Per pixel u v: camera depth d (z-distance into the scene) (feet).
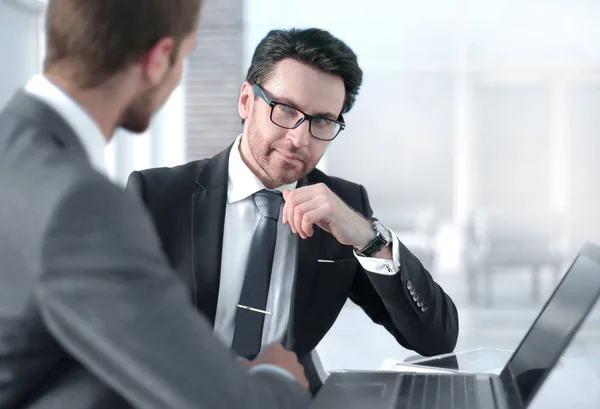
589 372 4.05
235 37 20.08
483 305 21.20
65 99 2.22
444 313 4.61
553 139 29.35
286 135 4.29
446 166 29.99
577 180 29.25
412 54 27.76
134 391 1.85
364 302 4.95
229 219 4.56
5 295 1.98
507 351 4.69
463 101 29.55
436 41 27.73
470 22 27.61
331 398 3.17
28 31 10.14
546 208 29.37
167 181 4.61
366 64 28.17
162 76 2.32
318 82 4.23
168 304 1.91
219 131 19.79
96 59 2.18
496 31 27.76
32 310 1.97
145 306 1.86
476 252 23.00
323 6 25.11
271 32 4.40
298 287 4.48
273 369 2.49
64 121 2.20
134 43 2.19
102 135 2.30
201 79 19.94
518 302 21.72
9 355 2.04
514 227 23.56
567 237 25.39
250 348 4.37
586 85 28.60
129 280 1.87
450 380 3.57
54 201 1.90
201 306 4.37
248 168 4.59
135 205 2.02
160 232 4.45
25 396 2.17
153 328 1.85
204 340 1.94
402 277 4.37
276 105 4.26
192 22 2.34
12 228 1.96
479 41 27.81
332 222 4.22
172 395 1.82
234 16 20.07
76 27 2.16
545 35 27.78
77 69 2.21
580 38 27.68
